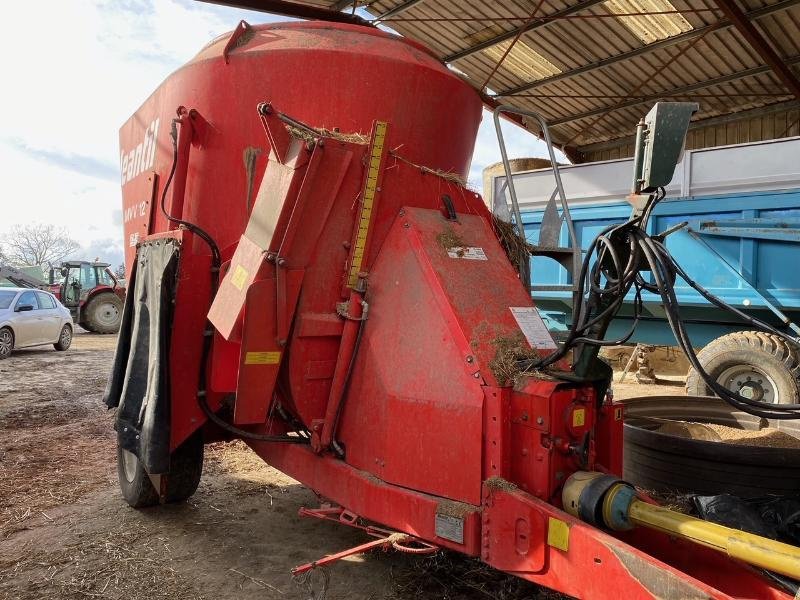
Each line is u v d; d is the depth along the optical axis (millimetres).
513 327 2490
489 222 3121
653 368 11445
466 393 2275
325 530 3600
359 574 3020
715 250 6387
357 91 3025
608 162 7113
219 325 2791
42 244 58719
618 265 2146
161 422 3045
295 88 3033
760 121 12516
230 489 4312
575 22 9875
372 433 2609
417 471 2408
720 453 3273
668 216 6715
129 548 3309
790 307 5957
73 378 9438
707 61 10828
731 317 6605
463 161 3494
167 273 3051
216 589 2881
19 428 6109
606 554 1814
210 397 3238
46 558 3176
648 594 1710
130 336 3674
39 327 12656
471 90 3465
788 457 3172
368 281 2773
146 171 3859
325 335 2746
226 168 3160
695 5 9055
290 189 2576
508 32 10367
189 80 3322
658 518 1934
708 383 1963
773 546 1653
